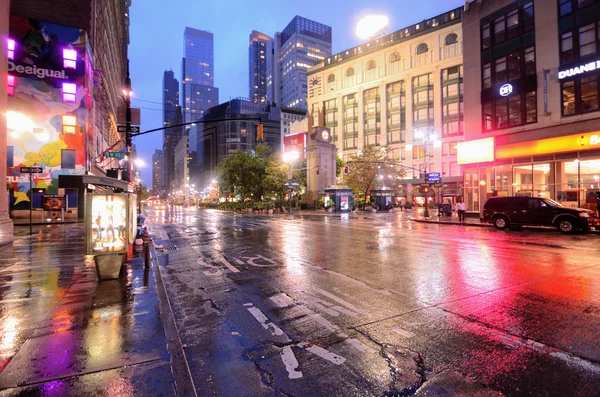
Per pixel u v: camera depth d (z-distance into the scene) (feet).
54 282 22.38
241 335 15.08
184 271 29.17
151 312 16.49
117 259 23.21
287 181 169.37
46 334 13.76
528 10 76.69
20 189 78.43
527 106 77.00
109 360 11.58
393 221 95.35
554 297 19.94
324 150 183.83
